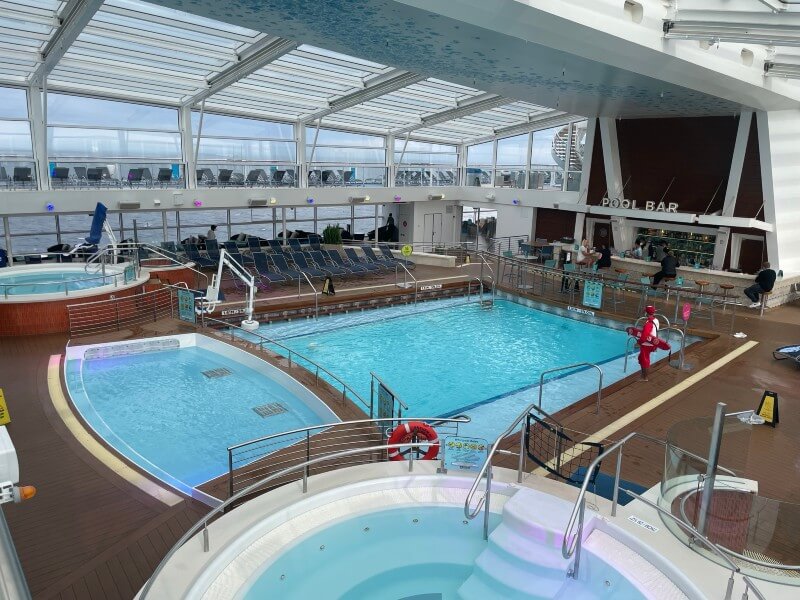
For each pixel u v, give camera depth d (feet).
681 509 18.58
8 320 43.27
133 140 69.10
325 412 32.99
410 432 26.11
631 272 65.21
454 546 19.75
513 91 52.37
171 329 46.24
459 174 103.65
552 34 30.01
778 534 17.02
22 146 61.31
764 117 53.83
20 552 20.07
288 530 19.38
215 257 69.51
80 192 61.87
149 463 27.86
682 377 36.68
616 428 28.94
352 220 93.25
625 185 70.44
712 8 31.17
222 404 35.22
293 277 62.80
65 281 45.19
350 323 55.77
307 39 37.68
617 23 30.45
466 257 81.15
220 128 76.43
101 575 18.89
